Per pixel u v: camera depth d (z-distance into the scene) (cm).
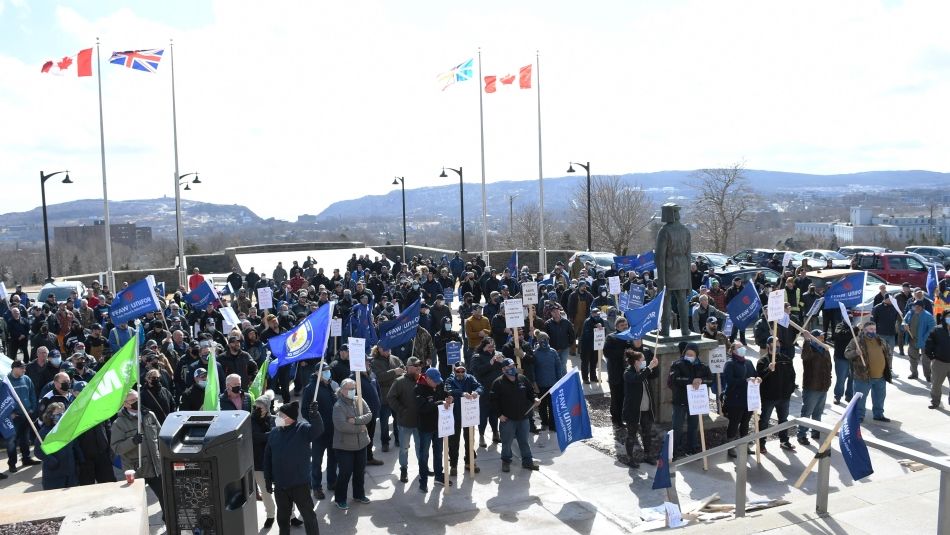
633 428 1229
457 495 1100
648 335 1458
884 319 1803
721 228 7388
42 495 825
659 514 1014
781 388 1278
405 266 3294
